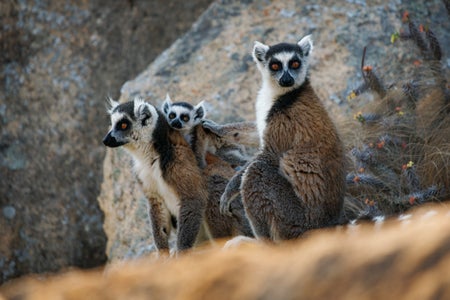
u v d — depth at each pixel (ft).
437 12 63.31
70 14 74.02
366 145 47.32
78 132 71.20
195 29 66.80
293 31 63.05
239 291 14.97
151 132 42.19
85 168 70.44
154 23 73.77
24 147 71.46
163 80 62.28
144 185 43.11
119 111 42.78
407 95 49.93
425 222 15.16
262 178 38.27
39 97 72.33
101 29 73.67
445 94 48.60
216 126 46.68
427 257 13.98
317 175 37.73
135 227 53.78
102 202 62.08
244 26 65.05
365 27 61.72
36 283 17.37
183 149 42.42
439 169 43.83
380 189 43.32
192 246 41.09
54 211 70.03
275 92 40.34
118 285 16.12
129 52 73.00
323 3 64.80
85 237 69.26
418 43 52.13
